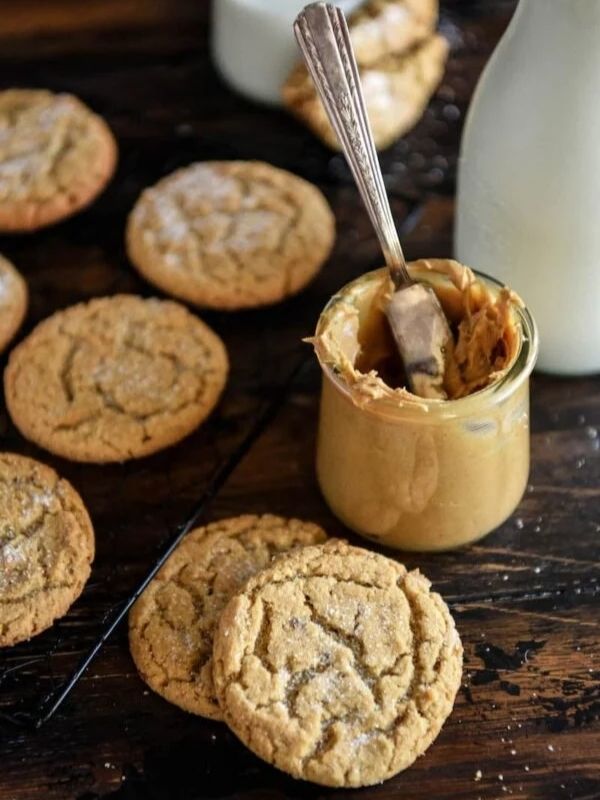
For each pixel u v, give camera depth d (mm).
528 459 458
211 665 414
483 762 404
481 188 465
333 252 553
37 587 432
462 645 428
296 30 417
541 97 428
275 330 527
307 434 493
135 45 643
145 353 503
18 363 500
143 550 456
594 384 506
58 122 588
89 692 421
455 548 455
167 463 483
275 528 454
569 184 436
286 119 607
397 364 456
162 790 399
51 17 656
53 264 551
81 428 479
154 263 533
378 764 385
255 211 555
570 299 468
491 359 434
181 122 607
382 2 589
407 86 593
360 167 422
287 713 392
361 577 423
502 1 659
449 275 438
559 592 446
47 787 400
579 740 408
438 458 417
